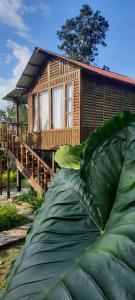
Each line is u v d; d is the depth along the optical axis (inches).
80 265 29.5
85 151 40.8
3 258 200.1
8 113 1261.1
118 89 485.1
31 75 522.6
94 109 440.1
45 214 52.1
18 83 532.7
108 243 30.7
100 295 26.4
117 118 39.1
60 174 60.8
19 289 36.7
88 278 27.9
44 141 500.1
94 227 46.1
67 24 1489.9
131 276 27.0
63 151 70.7
